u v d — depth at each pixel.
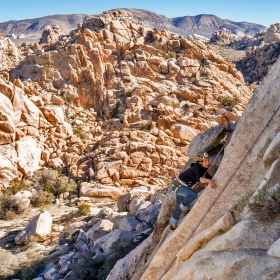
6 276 17.92
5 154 38.09
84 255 16.17
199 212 6.64
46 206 32.91
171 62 57.97
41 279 16.12
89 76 54.69
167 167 40.00
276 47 94.00
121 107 52.12
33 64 55.69
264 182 5.56
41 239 23.62
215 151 9.64
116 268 10.83
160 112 49.19
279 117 6.14
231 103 53.25
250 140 6.38
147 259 9.40
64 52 55.59
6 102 40.25
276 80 6.29
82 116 52.09
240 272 4.86
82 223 23.44
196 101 53.22
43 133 44.06
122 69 56.44
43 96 48.72
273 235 5.01
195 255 5.94
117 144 42.59
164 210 9.23
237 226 5.39
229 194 6.39
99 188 36.16
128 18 68.00
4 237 25.58
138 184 38.41
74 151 43.97
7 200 31.59
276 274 4.43
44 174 37.47
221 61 61.25
